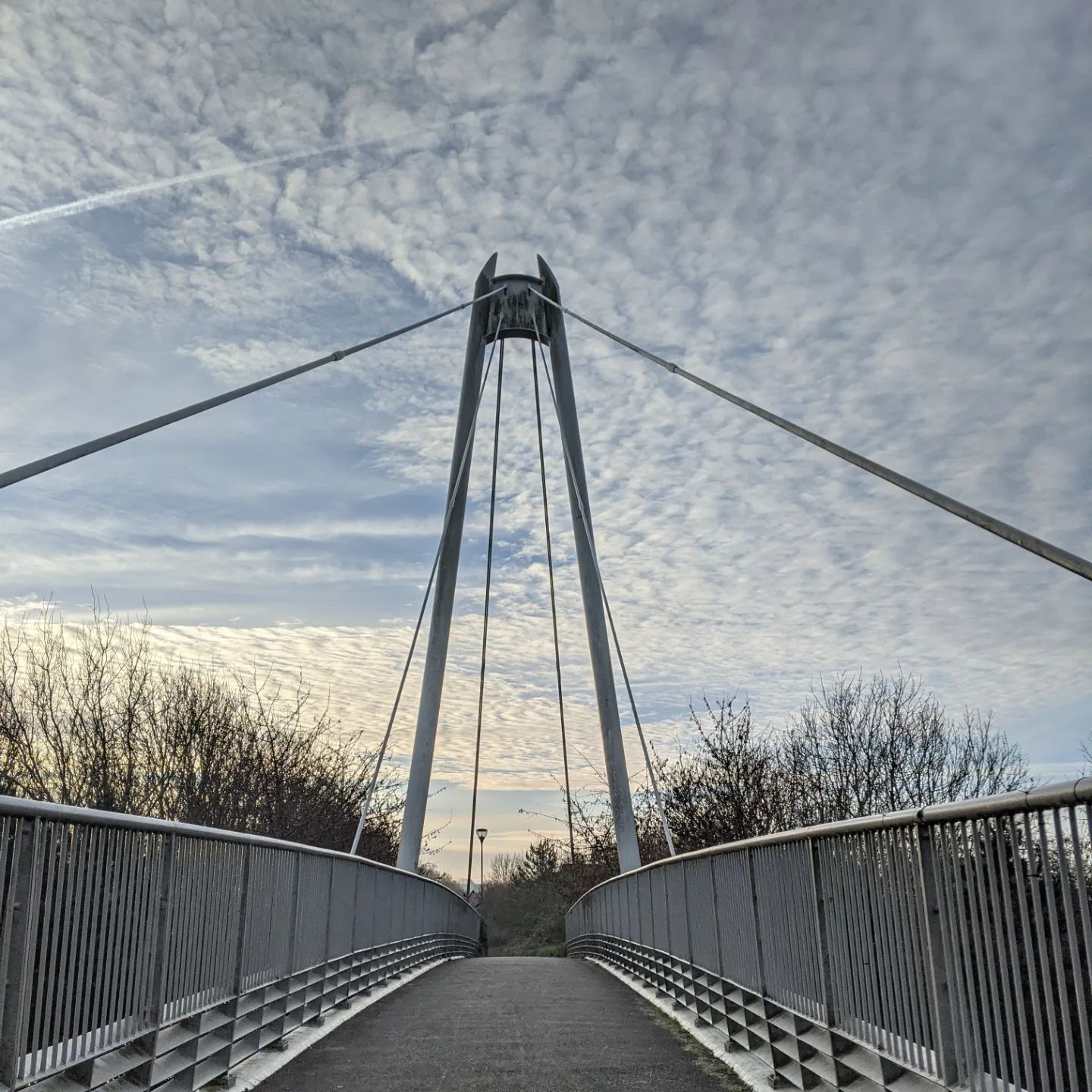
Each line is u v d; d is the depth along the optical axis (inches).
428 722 1264.8
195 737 788.0
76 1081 219.1
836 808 1091.9
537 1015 458.6
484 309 1402.6
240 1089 309.9
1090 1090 145.1
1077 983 147.6
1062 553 261.6
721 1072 326.0
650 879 545.6
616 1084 310.5
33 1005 201.8
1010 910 166.6
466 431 1384.1
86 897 221.8
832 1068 254.8
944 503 336.5
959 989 185.3
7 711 646.5
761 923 312.3
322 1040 393.7
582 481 1358.3
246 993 325.1
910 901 206.8
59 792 649.0
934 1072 195.5
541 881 1990.7
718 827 1107.9
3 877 189.9
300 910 403.2
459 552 1348.4
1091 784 139.7
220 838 299.7
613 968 717.3
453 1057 354.0
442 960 915.4
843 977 244.2
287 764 931.3
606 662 1289.4
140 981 248.7
